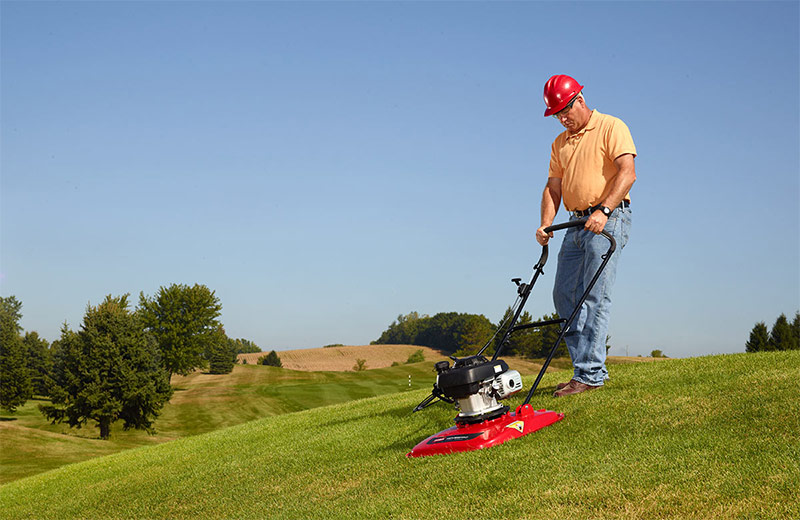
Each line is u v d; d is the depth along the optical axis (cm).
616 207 573
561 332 516
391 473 476
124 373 4006
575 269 609
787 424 403
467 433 475
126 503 629
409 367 7312
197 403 5266
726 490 319
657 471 361
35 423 4897
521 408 499
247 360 10588
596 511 323
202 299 6297
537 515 332
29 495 852
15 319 10169
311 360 10200
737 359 678
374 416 812
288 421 1030
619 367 762
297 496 488
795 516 279
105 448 3512
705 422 440
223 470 671
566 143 600
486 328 8556
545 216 631
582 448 429
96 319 4138
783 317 5019
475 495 381
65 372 3984
